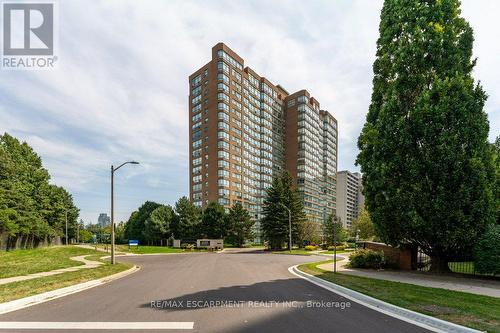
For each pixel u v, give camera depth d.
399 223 15.06
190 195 94.12
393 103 15.98
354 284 11.48
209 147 89.62
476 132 13.70
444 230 13.81
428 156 13.96
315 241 61.91
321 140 131.88
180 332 6.14
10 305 8.35
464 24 15.73
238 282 12.98
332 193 138.25
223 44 90.31
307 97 120.06
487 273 13.26
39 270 16.55
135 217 95.44
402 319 7.12
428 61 15.80
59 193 64.50
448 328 6.32
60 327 6.50
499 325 6.26
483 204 13.33
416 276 14.07
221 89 88.69
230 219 67.19
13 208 40.34
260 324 6.68
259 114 106.75
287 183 54.88
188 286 11.90
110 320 7.00
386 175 15.40
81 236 107.81
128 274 16.36
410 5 16.67
